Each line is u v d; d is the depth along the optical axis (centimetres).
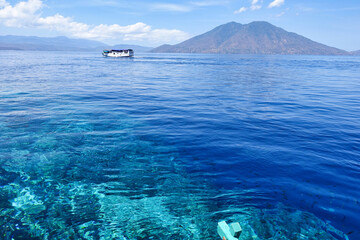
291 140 969
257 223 485
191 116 1370
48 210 525
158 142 951
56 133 1030
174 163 767
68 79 3164
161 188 621
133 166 746
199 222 493
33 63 6662
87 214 514
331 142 942
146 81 3228
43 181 648
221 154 834
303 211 520
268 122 1248
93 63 7656
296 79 3659
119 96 2000
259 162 767
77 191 603
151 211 527
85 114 1364
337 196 573
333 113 1463
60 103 1648
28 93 2019
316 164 746
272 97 2053
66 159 784
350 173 687
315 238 443
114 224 485
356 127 1157
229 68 6425
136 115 1374
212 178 671
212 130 1105
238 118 1330
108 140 963
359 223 480
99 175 686
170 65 7462
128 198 575
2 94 1944
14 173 688
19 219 493
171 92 2286
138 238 448
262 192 596
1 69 4397
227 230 350
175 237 452
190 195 588
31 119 1232
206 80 3447
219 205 548
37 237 445
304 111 1520
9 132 1027
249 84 2995
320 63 10162
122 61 9450
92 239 444
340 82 3281
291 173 691
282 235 452
